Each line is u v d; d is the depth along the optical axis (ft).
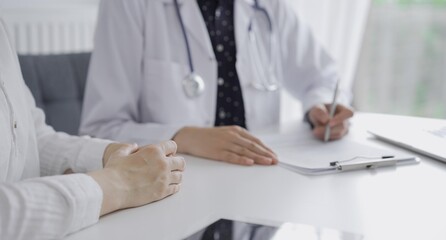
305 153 3.56
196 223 2.28
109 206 2.31
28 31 7.82
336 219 2.34
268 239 2.10
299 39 5.65
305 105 5.06
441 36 8.36
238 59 5.12
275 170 3.20
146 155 2.58
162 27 4.90
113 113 4.55
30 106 3.45
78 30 8.33
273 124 5.12
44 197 2.07
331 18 8.71
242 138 3.49
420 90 8.64
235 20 5.21
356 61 8.71
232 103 5.14
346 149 3.69
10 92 2.84
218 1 5.25
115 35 4.75
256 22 5.46
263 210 2.45
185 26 4.98
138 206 2.46
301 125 4.78
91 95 4.65
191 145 3.57
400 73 8.73
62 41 8.18
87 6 8.36
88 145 3.08
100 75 4.65
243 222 2.29
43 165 3.18
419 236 2.17
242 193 2.71
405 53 8.64
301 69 5.64
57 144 3.22
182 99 4.85
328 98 5.02
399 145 3.85
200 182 2.90
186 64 4.94
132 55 4.78
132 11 4.82
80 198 2.15
